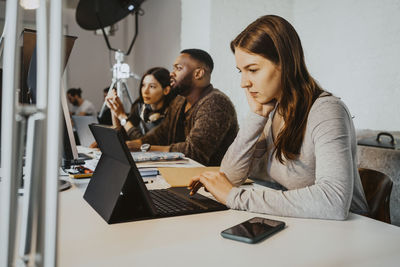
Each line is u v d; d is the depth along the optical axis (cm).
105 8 322
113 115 351
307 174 121
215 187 101
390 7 205
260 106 138
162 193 113
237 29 289
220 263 62
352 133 113
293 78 126
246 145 134
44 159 36
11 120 37
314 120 110
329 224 86
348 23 230
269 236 77
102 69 582
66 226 81
